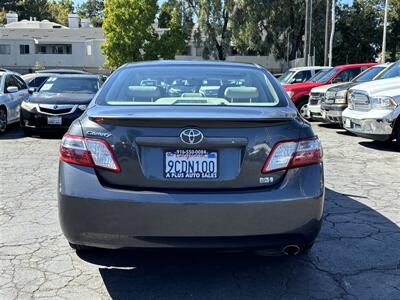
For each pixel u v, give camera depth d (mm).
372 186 6738
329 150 9703
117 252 3811
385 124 9141
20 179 7070
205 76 4387
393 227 4996
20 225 5012
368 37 51781
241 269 3980
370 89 9477
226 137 3281
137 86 4160
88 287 3650
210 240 3234
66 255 4230
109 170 3301
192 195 3225
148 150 3299
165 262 4086
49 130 11086
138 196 3217
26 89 14016
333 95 12000
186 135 3256
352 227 4984
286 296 3531
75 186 3301
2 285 3658
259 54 46594
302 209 3314
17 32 57312
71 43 55531
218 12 41531
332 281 3771
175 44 42969
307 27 25156
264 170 3316
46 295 3512
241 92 4070
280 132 3375
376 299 3496
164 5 43531
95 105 3789
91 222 3266
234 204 3207
